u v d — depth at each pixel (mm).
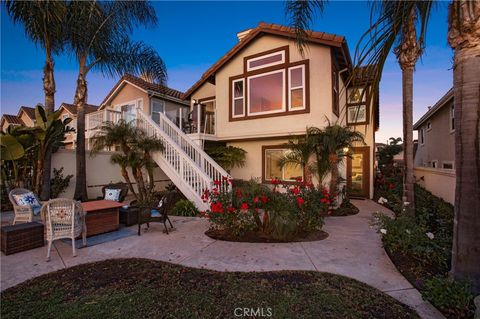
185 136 9172
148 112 14586
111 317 2625
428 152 15133
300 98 9047
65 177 10039
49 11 7281
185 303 2877
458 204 2955
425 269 3607
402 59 6457
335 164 8055
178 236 5543
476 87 2752
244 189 5742
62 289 3225
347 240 5211
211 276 3578
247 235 5500
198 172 7977
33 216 6168
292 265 3975
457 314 2590
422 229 4328
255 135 9836
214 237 5422
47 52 8125
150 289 3199
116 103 16125
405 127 6602
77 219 4645
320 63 8641
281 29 9039
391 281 3422
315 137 7891
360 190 11406
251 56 9984
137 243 5090
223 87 10695
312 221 5582
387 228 4590
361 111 11141
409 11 2629
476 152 2795
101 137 8922
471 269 2816
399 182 11453
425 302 2900
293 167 10094
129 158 8789
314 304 2836
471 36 2721
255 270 3801
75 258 4316
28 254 4496
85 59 9258
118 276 3598
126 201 10297
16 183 8391
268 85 9648
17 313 2703
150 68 10320
